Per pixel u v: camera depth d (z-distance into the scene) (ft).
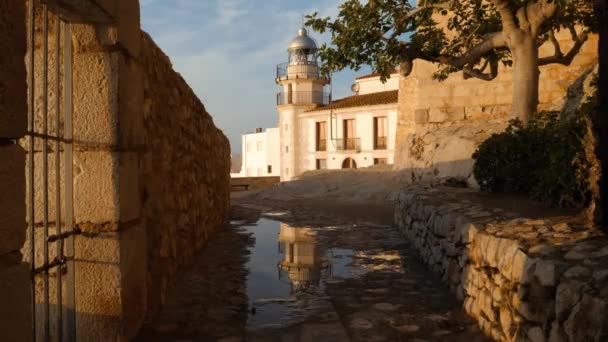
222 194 36.14
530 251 10.34
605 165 11.70
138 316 12.10
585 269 8.79
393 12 29.32
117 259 10.77
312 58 140.97
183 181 19.03
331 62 29.19
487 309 12.05
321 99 140.46
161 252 14.70
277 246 25.46
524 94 26.02
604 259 9.23
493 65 32.58
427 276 18.48
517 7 26.37
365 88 127.34
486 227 13.79
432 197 24.16
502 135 24.03
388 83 122.42
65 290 10.69
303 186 61.11
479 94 48.06
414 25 29.78
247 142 175.63
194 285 17.08
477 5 34.27
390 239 27.55
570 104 24.32
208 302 15.01
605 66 11.29
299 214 41.22
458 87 48.78
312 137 128.88
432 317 13.51
